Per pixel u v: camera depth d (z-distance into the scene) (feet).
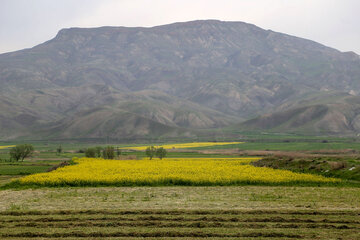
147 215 84.94
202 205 96.89
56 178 142.31
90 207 95.35
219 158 324.39
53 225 76.74
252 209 90.63
